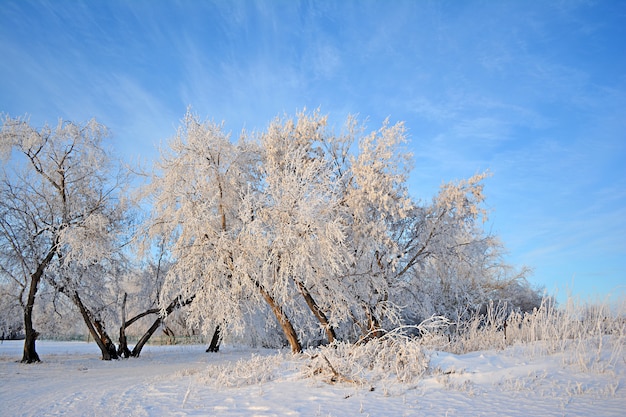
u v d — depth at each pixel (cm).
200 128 1989
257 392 1002
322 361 1097
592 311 1238
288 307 2091
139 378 1606
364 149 2092
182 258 1911
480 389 855
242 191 1947
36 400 1189
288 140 2209
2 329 2664
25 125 2466
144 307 3061
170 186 1972
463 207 2162
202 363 2228
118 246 2652
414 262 2258
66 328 2888
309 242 1777
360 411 767
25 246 2423
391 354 1130
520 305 3173
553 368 936
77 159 2553
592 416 627
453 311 2634
